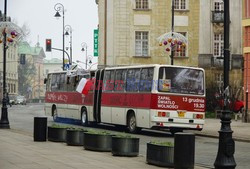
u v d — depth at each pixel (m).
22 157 14.49
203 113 25.75
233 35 49.84
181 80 25.36
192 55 50.03
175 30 49.97
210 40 50.03
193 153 13.08
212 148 20.25
